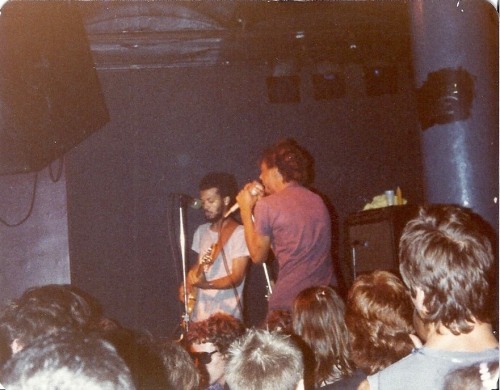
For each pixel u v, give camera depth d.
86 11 5.42
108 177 5.81
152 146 5.88
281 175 3.88
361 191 6.00
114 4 5.41
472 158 2.98
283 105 5.97
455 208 1.63
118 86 5.87
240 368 1.62
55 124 3.50
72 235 5.70
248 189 4.06
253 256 3.87
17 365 0.99
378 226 4.26
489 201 2.98
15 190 5.23
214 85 5.93
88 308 2.27
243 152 5.95
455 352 1.49
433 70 3.04
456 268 1.48
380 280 2.10
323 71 5.84
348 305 2.12
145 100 5.89
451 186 3.00
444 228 1.55
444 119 3.01
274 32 5.54
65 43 3.50
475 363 1.48
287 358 1.63
